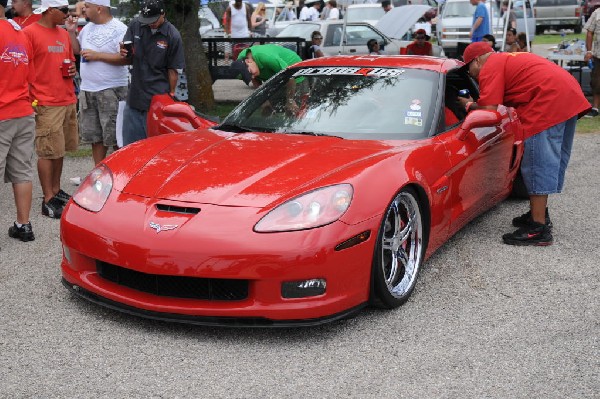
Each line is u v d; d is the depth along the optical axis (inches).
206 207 137.3
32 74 210.4
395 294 152.7
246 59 261.7
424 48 528.7
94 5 250.7
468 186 188.4
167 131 211.5
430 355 132.4
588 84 523.5
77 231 144.8
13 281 170.4
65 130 242.5
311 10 1010.1
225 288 135.6
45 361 129.2
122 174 153.3
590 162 323.3
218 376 124.1
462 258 189.6
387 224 149.5
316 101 187.6
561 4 1185.4
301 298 134.3
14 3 264.7
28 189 204.5
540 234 201.0
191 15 486.9
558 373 125.6
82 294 149.9
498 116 180.2
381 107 182.2
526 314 152.2
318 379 123.1
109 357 131.0
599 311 154.2
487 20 571.5
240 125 185.9
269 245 131.0
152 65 246.1
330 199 137.9
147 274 138.9
